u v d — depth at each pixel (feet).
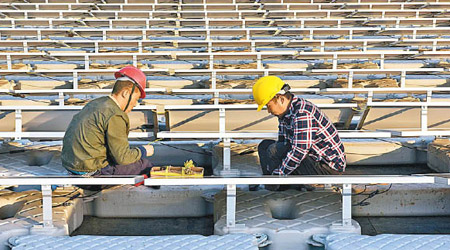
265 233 9.27
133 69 10.33
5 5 37.58
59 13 36.58
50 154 14.71
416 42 29.96
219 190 11.64
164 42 29.04
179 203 11.63
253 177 9.16
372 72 23.98
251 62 29.27
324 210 10.25
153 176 9.74
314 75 25.58
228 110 14.57
